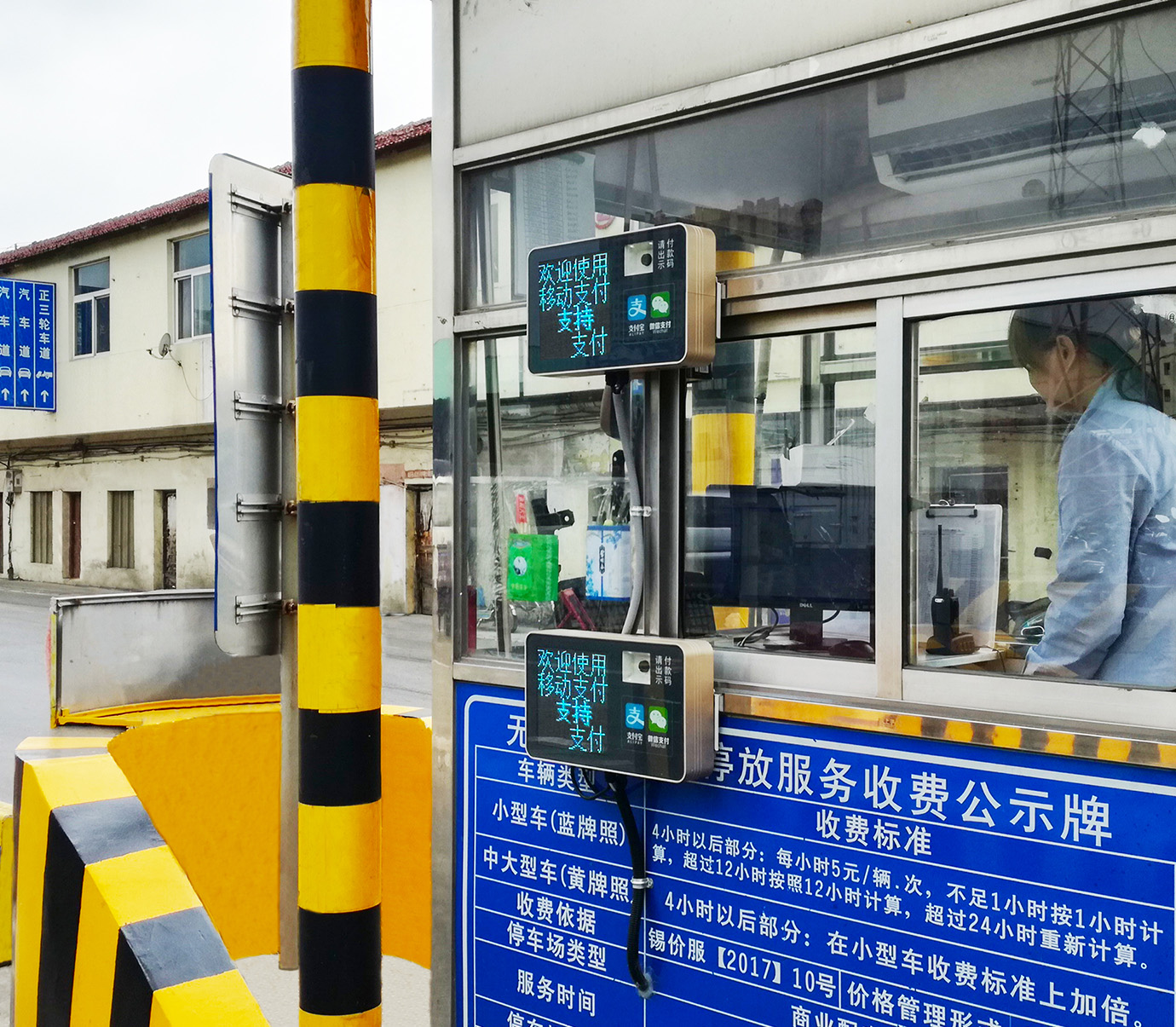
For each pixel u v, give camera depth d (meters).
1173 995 1.72
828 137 2.16
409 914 3.73
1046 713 1.87
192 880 3.62
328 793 2.38
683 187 2.38
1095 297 1.86
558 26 2.56
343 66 2.34
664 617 2.37
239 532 3.36
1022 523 1.95
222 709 3.95
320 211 2.35
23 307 19.94
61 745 3.33
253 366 3.39
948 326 2.02
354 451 2.38
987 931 1.91
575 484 2.55
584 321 2.33
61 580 21.83
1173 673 1.80
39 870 2.86
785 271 2.20
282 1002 3.38
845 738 2.08
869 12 2.09
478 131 2.72
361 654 2.39
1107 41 1.84
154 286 18.39
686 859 2.31
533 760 2.58
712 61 2.31
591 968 2.48
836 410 2.15
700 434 2.33
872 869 2.05
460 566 2.76
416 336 14.01
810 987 2.13
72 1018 2.55
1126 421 1.84
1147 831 1.75
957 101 2.00
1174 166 1.79
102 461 20.67
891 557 2.05
